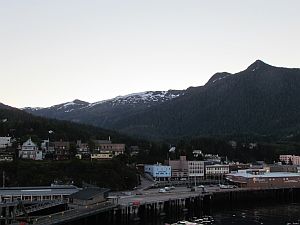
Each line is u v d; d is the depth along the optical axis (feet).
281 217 550.36
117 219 488.85
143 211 522.47
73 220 400.67
